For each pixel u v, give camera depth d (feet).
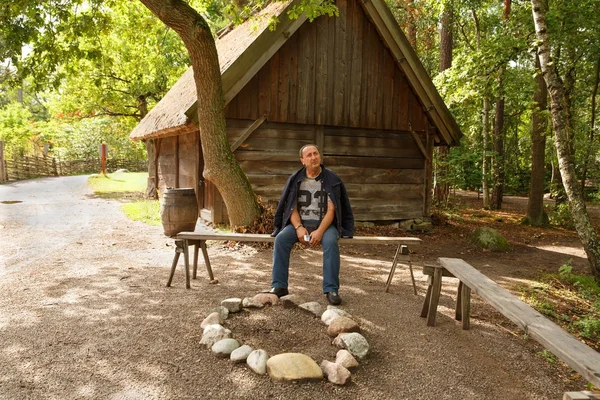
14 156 87.97
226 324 13.02
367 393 9.88
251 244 25.44
